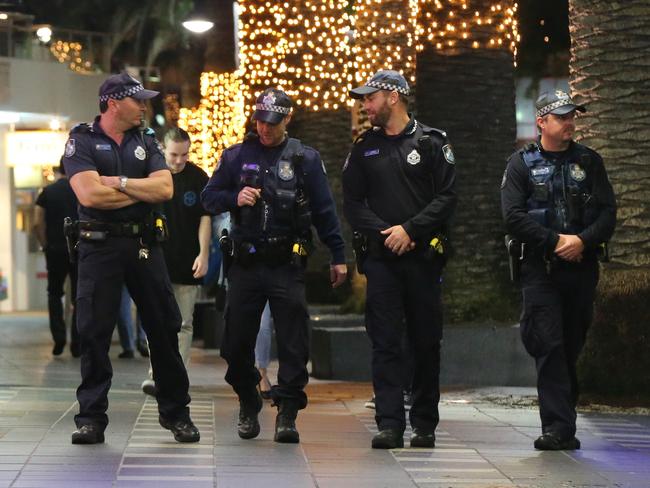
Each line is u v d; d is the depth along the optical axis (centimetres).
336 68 4238
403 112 1880
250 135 1894
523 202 1931
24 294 7056
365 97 1877
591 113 2503
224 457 1741
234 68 5741
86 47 6881
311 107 4247
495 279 3272
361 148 1886
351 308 3884
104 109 1828
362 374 3062
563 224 1914
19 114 6600
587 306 1948
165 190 1825
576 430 2062
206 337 4003
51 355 3612
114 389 2666
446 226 1875
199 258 2398
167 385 1870
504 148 3328
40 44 6688
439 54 3297
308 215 1869
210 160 5781
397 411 1872
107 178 1797
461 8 3297
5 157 6962
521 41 5050
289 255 1866
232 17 5756
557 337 1917
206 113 5797
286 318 1873
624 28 2491
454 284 3228
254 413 1938
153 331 1853
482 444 1942
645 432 2116
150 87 6956
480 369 2988
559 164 1930
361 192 1888
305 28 4222
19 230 7056
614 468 1734
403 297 1883
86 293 1817
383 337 1873
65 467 1636
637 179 2464
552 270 1914
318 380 3072
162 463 1681
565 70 5331
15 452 1745
